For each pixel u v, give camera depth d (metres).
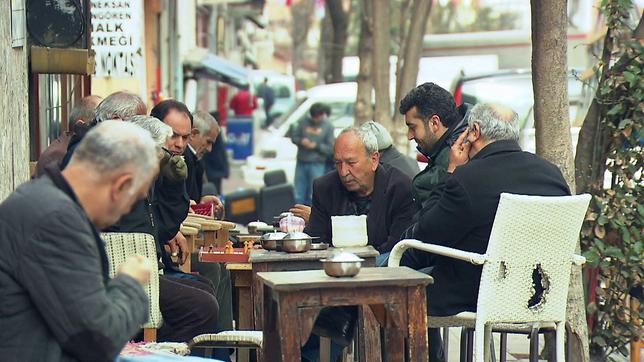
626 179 20.17
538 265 14.77
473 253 14.68
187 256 19.39
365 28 46.06
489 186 15.27
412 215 18.36
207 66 60.41
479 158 15.68
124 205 10.67
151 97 46.47
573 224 14.86
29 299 10.28
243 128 77.50
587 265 19.92
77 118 20.09
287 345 12.55
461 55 53.69
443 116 18.38
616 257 20.02
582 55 53.12
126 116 18.33
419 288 12.84
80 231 10.27
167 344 13.95
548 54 19.12
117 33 28.22
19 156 18.22
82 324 10.12
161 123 17.94
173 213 18.47
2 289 10.21
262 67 128.12
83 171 10.54
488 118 15.77
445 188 15.52
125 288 10.65
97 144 10.51
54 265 10.13
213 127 24.89
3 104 17.30
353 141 18.23
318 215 19.06
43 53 20.55
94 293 10.22
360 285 12.63
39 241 10.14
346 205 18.83
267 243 16.23
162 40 54.50
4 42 17.36
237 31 104.31
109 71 28.30
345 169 18.30
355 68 70.94
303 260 15.35
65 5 20.72
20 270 10.16
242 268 17.41
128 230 16.58
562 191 15.73
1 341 10.27
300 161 49.88
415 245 15.27
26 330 10.28
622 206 20.08
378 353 15.23
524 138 42.91
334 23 61.31
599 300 20.52
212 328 17.05
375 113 42.25
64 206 10.25
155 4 50.31
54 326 10.17
